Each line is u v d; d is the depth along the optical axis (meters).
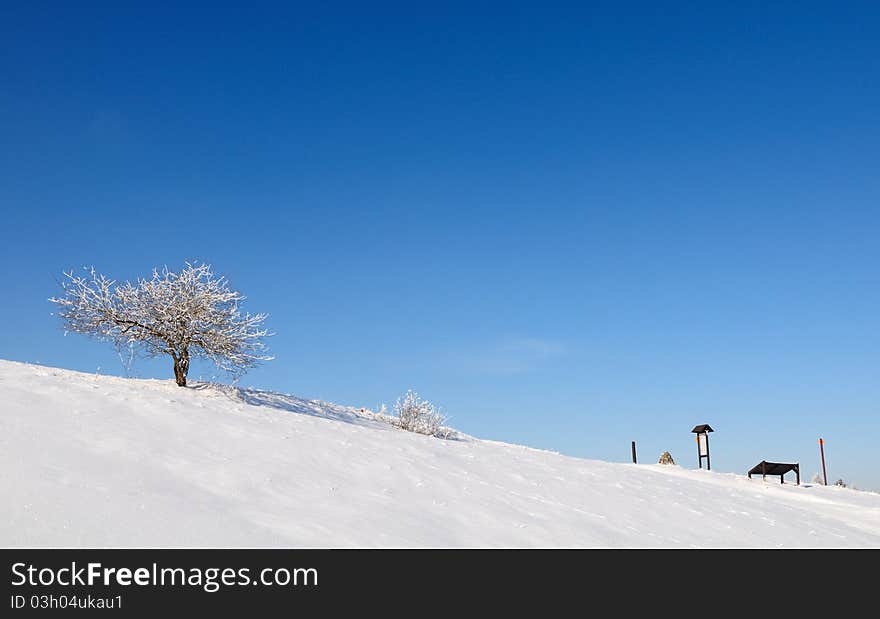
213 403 20.62
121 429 15.09
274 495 13.12
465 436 33.56
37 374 18.70
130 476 12.38
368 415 31.17
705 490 25.34
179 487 12.43
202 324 23.33
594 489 20.03
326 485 14.40
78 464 12.34
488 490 17.05
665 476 28.25
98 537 9.96
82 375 21.83
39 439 13.21
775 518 21.33
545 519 15.35
